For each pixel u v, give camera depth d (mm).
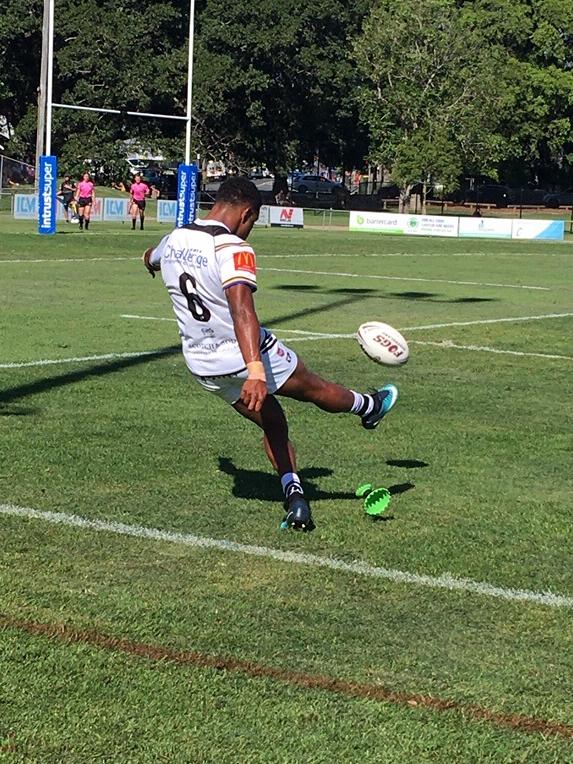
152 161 77562
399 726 3906
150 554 5766
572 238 48188
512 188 80938
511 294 21438
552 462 8125
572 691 4254
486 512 6738
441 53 56406
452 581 5465
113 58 60156
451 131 56906
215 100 60938
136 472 7422
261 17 60219
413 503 6895
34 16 59938
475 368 12484
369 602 5164
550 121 71250
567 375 12133
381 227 47625
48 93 38938
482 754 3729
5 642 4562
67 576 5398
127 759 3646
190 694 4121
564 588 5414
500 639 4762
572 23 68938
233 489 7070
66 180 48125
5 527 6152
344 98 64125
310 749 3730
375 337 6617
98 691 4129
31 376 10969
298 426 9086
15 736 3777
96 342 13375
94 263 25453
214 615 4934
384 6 62062
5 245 30781
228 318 5797
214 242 5699
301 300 19203
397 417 9586
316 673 4344
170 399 10008
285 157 65812
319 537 6109
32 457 7750
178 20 61375
